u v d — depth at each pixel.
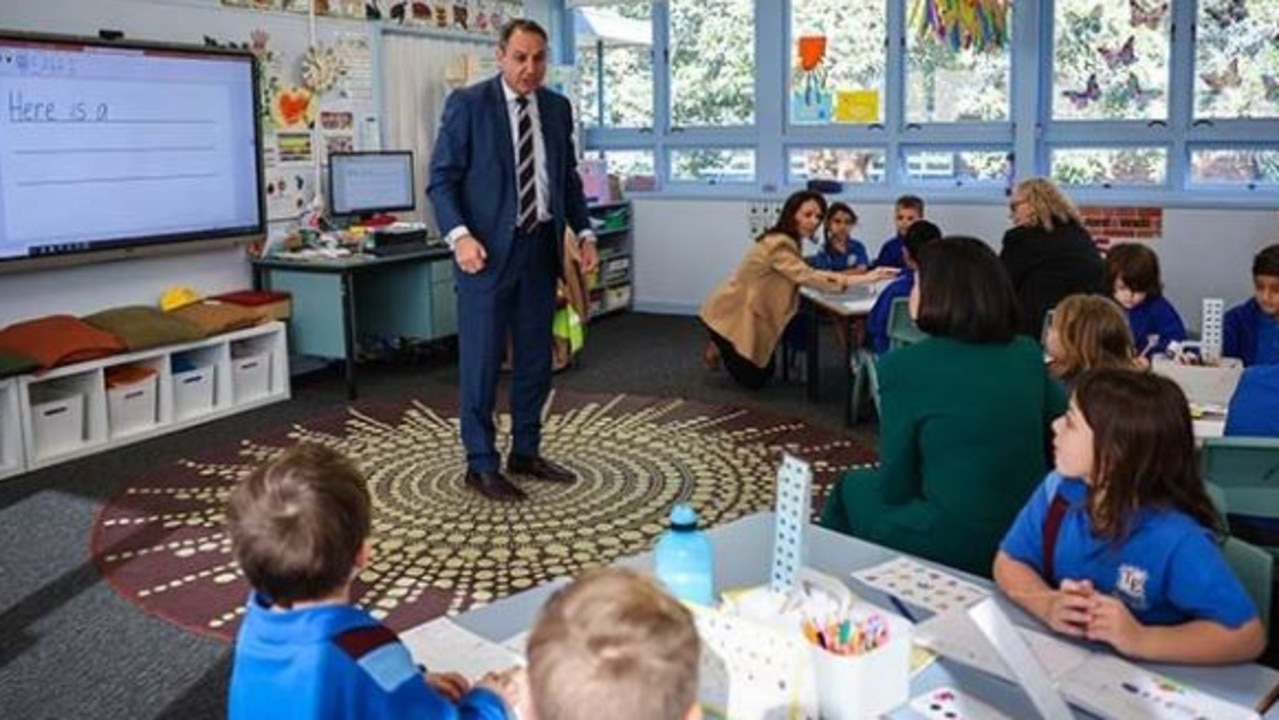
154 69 5.21
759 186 8.12
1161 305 3.83
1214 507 1.69
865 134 7.72
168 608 3.25
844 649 1.34
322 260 5.81
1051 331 2.84
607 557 3.63
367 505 1.45
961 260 2.24
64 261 4.95
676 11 8.23
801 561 1.57
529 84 3.86
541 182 3.97
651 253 8.45
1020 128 7.21
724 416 5.33
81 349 4.75
